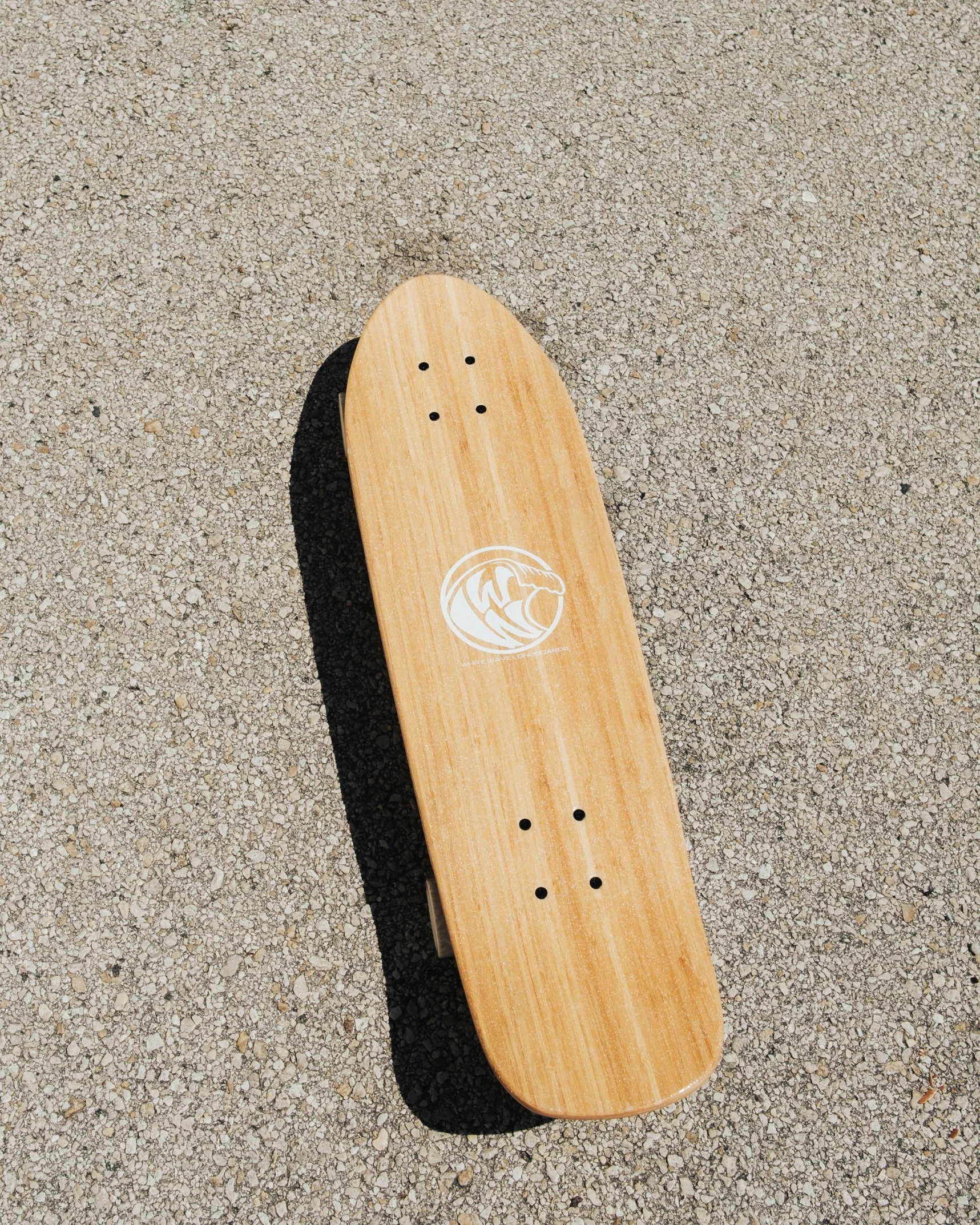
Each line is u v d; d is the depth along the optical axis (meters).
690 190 1.42
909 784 1.29
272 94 1.40
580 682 1.20
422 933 1.24
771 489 1.35
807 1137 1.22
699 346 1.37
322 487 1.32
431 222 1.38
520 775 1.18
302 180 1.38
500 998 1.14
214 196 1.37
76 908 1.22
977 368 1.40
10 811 1.24
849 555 1.34
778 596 1.32
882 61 1.48
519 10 1.45
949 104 1.48
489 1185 1.20
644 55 1.45
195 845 1.24
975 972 1.26
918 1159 1.22
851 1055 1.24
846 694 1.31
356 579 1.30
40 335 1.33
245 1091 1.20
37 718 1.26
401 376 1.26
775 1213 1.21
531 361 1.27
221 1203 1.19
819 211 1.43
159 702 1.26
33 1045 1.20
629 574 1.32
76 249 1.35
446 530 1.22
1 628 1.27
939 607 1.33
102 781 1.25
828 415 1.37
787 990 1.25
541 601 1.21
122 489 1.30
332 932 1.23
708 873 1.26
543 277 1.38
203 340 1.34
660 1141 1.21
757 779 1.28
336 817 1.25
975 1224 1.21
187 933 1.22
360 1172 1.20
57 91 1.39
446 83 1.42
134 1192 1.18
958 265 1.43
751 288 1.40
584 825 1.17
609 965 1.15
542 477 1.24
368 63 1.42
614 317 1.37
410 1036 1.22
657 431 1.35
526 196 1.40
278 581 1.29
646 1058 1.14
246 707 1.27
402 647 1.20
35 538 1.29
